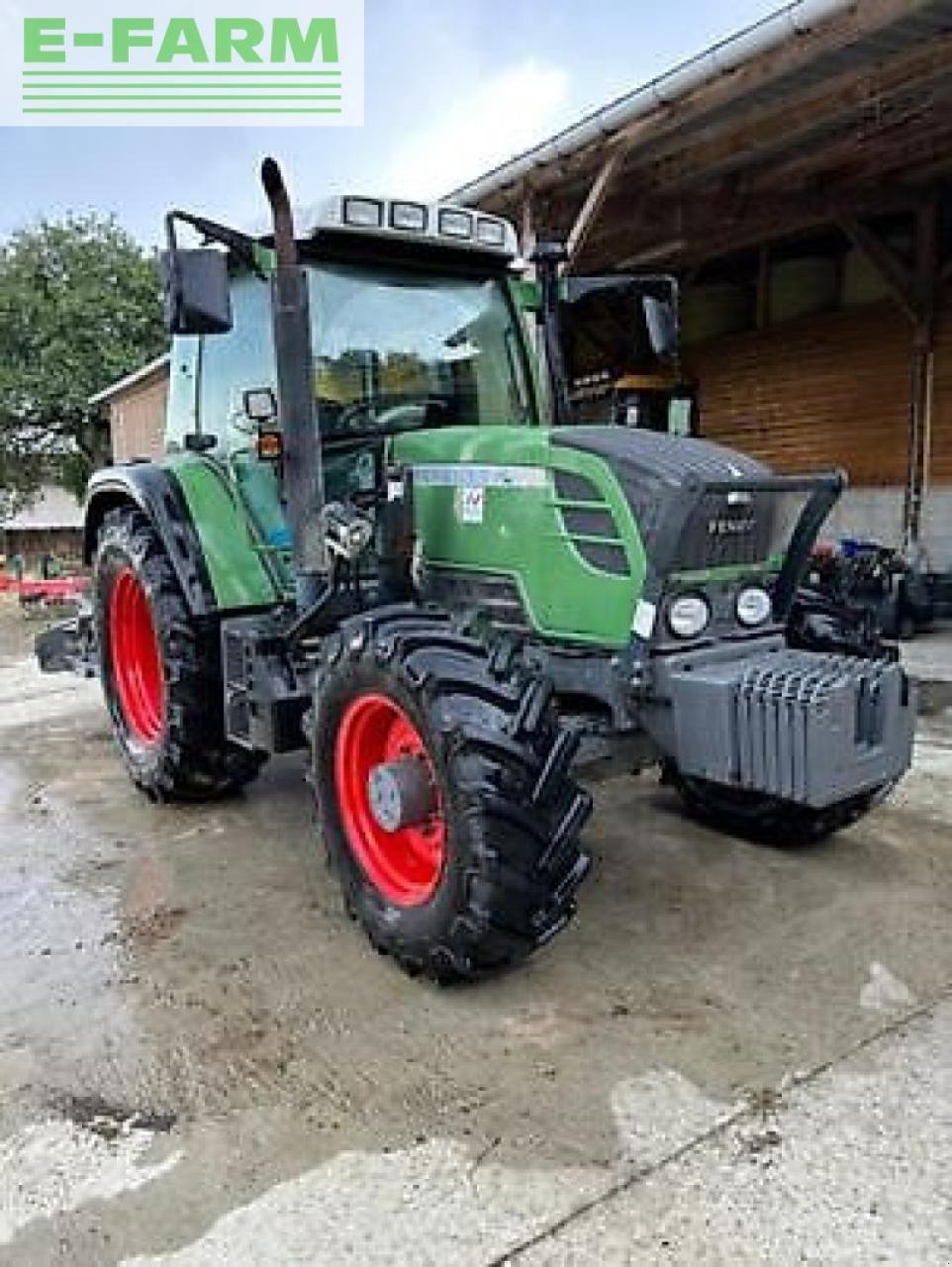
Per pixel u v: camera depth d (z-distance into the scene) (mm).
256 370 3379
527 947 2346
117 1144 1931
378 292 3355
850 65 4695
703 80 4527
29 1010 2434
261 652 3180
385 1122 1968
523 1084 2076
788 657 2623
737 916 2820
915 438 7820
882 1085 2031
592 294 3672
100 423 19031
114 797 4148
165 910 2992
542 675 2504
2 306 18328
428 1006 2400
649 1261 1602
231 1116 2006
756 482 2555
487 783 2270
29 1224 1730
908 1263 1584
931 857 3197
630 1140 1890
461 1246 1648
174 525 3633
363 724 2689
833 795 2311
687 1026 2270
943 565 7695
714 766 2455
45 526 25172
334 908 2975
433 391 3449
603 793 3848
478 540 2904
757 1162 1818
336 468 3256
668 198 6820
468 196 6031
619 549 2566
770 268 8883
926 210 7496
